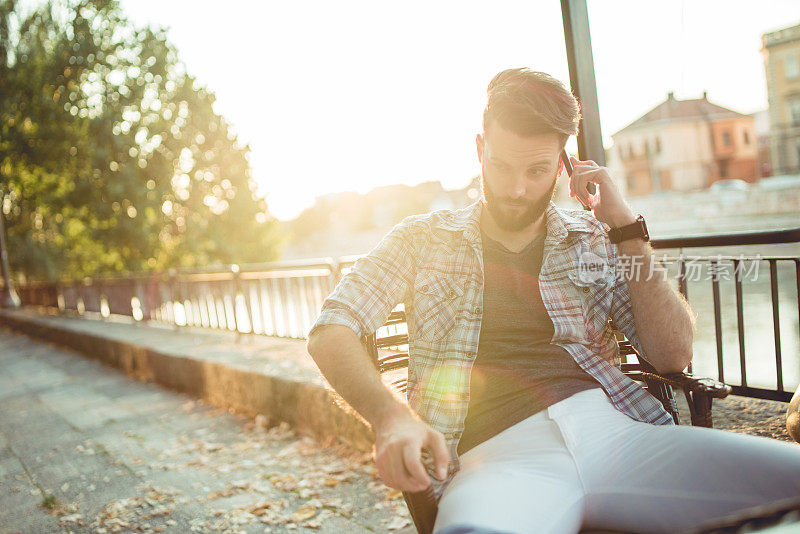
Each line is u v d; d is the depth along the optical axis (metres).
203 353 6.12
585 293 1.66
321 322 1.52
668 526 1.30
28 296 16.48
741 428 2.68
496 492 1.29
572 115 1.49
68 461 4.34
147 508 3.36
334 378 1.40
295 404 4.36
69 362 9.20
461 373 1.54
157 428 4.98
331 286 5.43
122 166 18.84
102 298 11.41
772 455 1.24
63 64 17.75
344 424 3.88
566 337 1.60
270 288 6.33
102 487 3.76
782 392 2.80
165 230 20.73
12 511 3.53
